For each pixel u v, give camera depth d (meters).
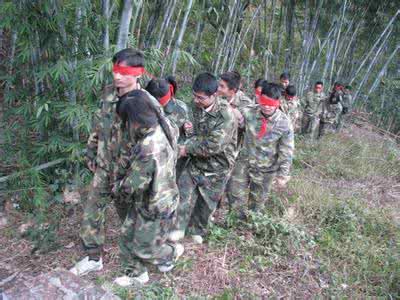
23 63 4.14
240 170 3.95
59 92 3.99
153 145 2.55
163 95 3.29
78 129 3.97
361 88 11.55
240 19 6.64
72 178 4.18
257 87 4.59
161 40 4.88
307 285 3.29
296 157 6.43
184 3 5.68
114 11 4.30
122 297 2.77
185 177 3.52
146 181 2.59
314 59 9.91
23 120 4.41
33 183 3.90
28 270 3.16
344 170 6.20
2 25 3.60
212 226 3.79
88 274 3.07
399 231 4.34
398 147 8.91
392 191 5.83
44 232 3.49
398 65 12.34
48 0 3.50
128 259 2.97
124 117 2.58
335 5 9.07
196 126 3.40
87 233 3.00
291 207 4.50
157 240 2.82
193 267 3.31
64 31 3.69
